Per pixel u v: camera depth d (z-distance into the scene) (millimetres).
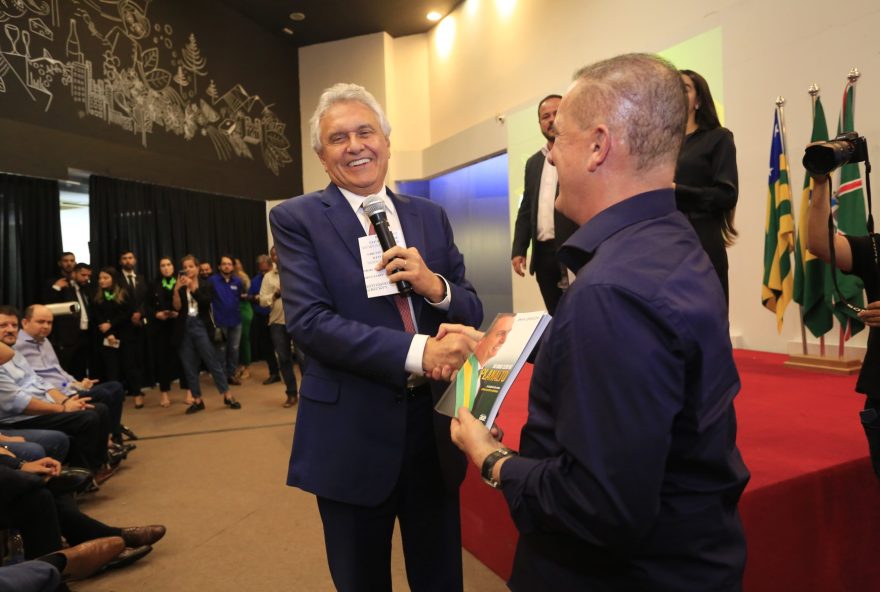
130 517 2807
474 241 8578
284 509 2844
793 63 3959
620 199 805
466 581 2049
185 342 5273
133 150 6797
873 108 3496
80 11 6219
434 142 9352
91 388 3656
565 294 755
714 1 4637
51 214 5930
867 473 1667
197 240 7773
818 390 2607
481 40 8102
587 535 686
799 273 3316
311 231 1230
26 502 2074
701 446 729
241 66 8578
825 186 1545
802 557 1533
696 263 745
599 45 6070
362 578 1232
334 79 9555
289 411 5160
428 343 1089
